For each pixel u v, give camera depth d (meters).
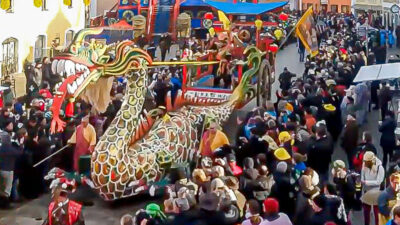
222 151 18.86
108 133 19.41
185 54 29.97
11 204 19.81
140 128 20.28
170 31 49.66
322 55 38.84
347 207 16.25
